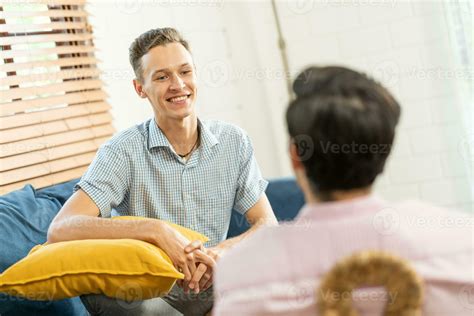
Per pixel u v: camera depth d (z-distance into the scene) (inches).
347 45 129.4
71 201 79.4
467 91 120.8
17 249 79.8
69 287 68.6
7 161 94.9
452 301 36.6
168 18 126.0
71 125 104.5
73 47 108.0
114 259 67.9
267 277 37.5
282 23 133.1
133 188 84.2
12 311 75.7
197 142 87.0
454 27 119.8
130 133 85.1
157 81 82.7
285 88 134.5
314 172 38.4
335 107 37.6
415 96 125.3
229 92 134.6
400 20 124.3
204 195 86.1
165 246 71.5
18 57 99.4
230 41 134.5
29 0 102.7
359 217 37.9
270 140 136.6
